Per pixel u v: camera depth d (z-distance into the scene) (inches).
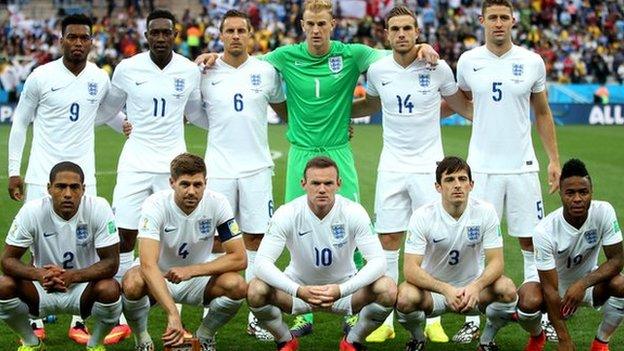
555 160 443.2
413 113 440.1
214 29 1804.9
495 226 384.5
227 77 446.0
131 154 442.6
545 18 1936.5
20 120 438.6
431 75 440.1
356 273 399.2
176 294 389.7
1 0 2031.3
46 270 363.6
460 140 1286.9
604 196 805.9
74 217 374.0
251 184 444.5
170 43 438.3
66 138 433.7
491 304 384.5
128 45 1760.6
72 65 434.6
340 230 385.1
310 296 370.3
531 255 443.5
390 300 376.8
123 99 451.2
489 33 432.1
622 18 1950.1
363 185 872.3
